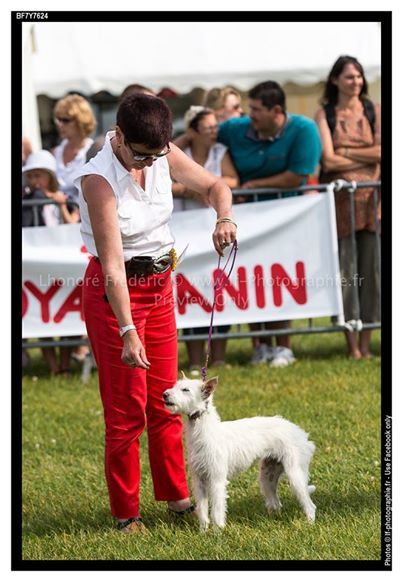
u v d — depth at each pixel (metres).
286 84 12.59
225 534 4.70
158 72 11.08
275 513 5.02
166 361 4.91
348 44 11.34
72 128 8.70
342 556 4.45
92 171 4.48
